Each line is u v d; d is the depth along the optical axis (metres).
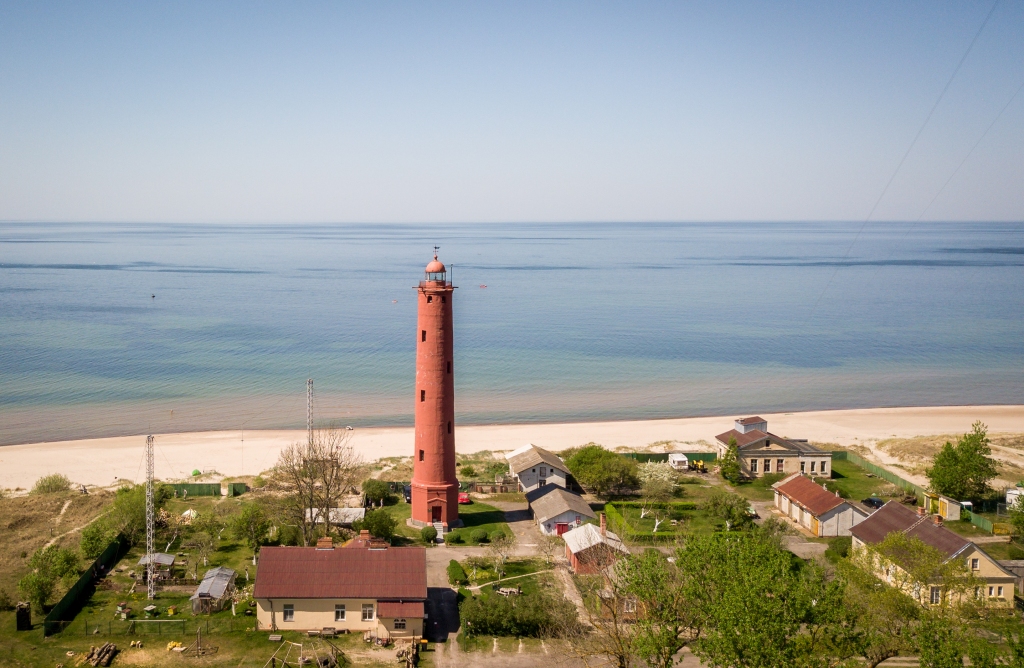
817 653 63.69
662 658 67.94
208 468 137.12
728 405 191.88
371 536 97.69
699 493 122.56
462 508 113.25
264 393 195.50
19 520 105.50
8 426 165.88
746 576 62.28
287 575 77.81
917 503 117.88
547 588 85.94
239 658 71.69
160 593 83.81
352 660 71.88
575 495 112.19
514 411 184.75
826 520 102.50
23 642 73.50
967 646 65.12
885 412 184.62
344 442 151.88
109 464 139.12
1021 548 98.06
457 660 72.44
